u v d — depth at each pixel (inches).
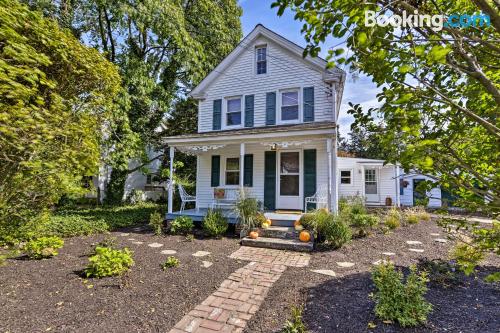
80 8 424.8
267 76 403.2
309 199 354.6
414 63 55.5
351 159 644.1
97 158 158.4
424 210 444.5
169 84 546.6
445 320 111.7
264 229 282.0
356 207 406.0
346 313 120.2
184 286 155.5
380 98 69.7
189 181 627.5
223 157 411.8
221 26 578.6
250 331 110.1
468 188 65.6
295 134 301.6
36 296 139.3
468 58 55.9
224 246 255.8
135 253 225.0
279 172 377.7
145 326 113.2
